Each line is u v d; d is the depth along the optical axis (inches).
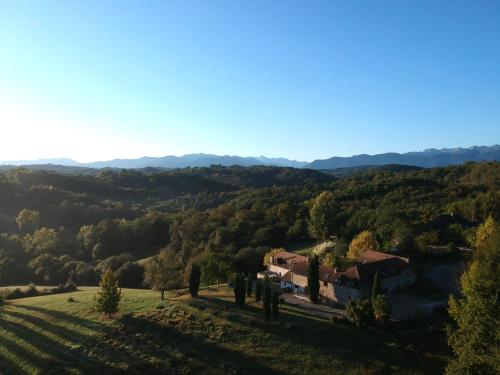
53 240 5374.0
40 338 2160.4
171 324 2217.0
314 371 1804.9
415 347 1998.0
